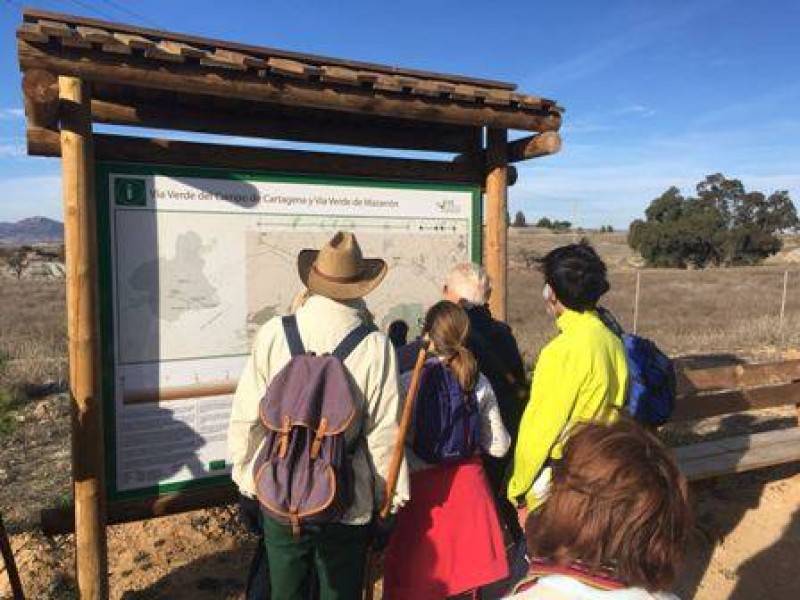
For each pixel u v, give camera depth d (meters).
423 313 4.45
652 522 1.22
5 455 6.38
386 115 3.80
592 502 1.25
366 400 2.64
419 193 4.37
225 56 3.31
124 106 3.81
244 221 3.82
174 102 3.91
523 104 4.07
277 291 3.92
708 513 5.04
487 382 3.22
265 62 3.31
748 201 71.81
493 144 4.47
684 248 59.56
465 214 4.54
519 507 3.31
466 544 3.08
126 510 3.59
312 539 2.53
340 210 4.11
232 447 2.71
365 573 2.87
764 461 5.02
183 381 3.71
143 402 3.62
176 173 3.63
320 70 3.46
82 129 3.20
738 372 5.68
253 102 3.88
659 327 16.17
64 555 4.34
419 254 4.40
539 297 26.12
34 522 4.92
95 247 3.28
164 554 4.41
